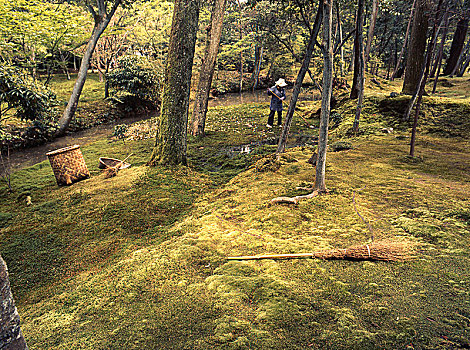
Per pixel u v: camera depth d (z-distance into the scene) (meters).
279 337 1.88
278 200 4.19
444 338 1.74
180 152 6.71
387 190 4.30
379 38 26.83
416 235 2.96
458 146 6.79
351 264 2.63
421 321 1.89
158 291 2.56
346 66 24.64
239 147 8.77
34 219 4.85
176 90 6.36
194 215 4.39
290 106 6.23
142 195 5.34
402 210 3.61
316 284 2.38
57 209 5.17
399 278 2.35
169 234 3.87
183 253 3.14
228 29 27.94
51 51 14.68
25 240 4.22
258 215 3.94
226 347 1.83
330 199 4.12
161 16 24.06
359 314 2.01
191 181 5.95
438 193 4.03
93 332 2.17
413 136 5.94
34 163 8.96
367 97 11.14
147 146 9.36
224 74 29.62
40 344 2.12
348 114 10.59
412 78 10.46
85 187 6.08
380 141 7.62
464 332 1.76
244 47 26.14
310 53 5.71
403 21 22.19
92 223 4.55
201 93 9.82
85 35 15.44
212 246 3.28
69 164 6.39
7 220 4.94
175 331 2.06
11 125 11.05
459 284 2.18
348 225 3.34
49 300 2.80
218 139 9.70
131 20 22.31
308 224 3.52
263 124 11.74
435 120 8.45
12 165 8.78
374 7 15.37
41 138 11.06
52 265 3.59
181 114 6.50
